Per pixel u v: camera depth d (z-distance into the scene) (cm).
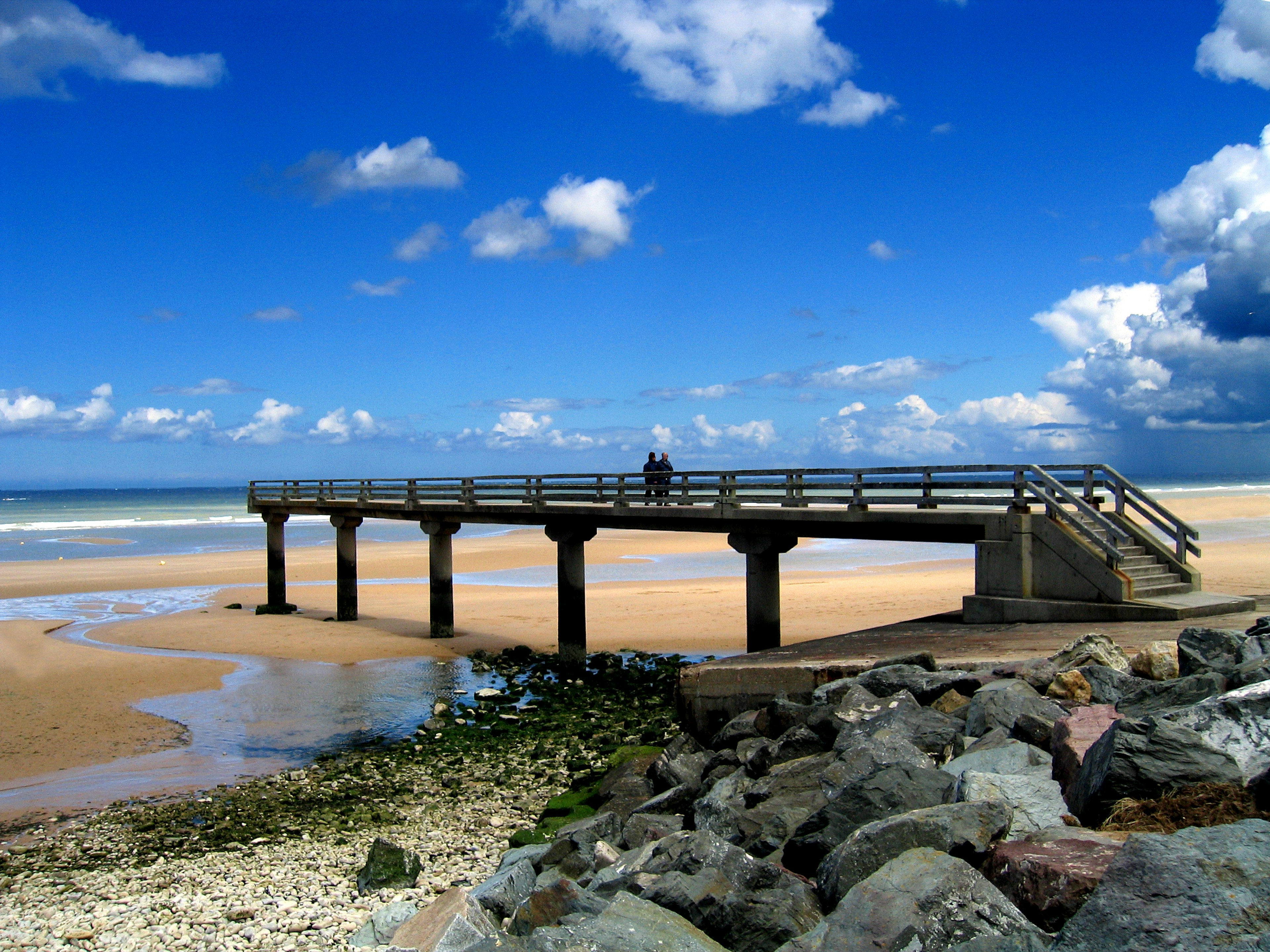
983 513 1423
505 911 721
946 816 531
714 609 2845
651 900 548
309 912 870
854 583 3375
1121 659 916
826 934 449
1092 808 538
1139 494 1422
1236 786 505
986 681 928
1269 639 805
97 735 1606
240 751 1516
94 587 3734
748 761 893
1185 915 357
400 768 1404
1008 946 388
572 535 2134
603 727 1592
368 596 3369
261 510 3195
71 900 948
